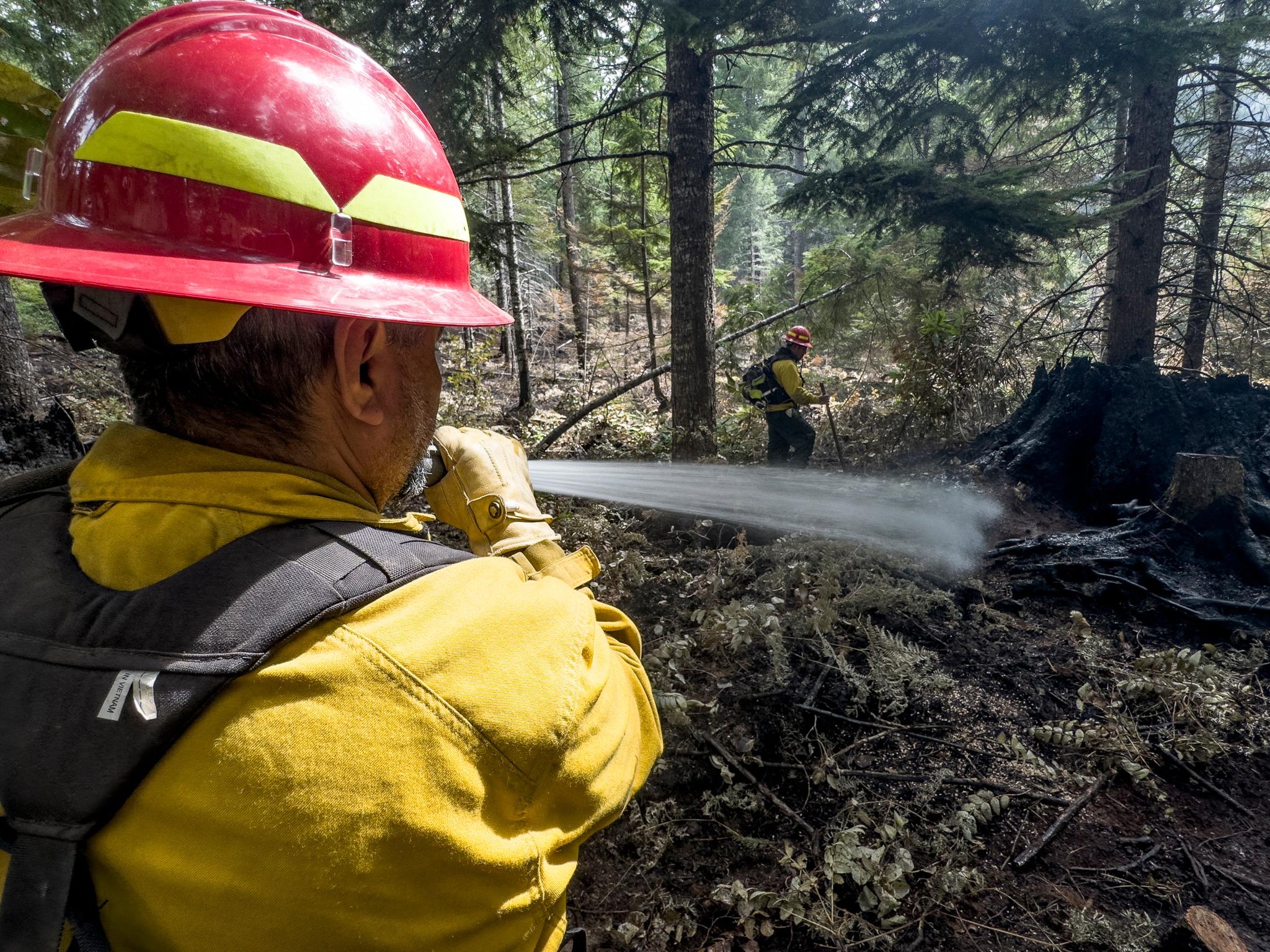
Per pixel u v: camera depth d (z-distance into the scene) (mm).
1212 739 2607
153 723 437
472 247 6285
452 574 577
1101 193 7004
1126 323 7508
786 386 6648
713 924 2084
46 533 567
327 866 452
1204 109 9672
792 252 26938
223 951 448
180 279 561
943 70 5816
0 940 419
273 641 470
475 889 501
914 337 8070
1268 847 2250
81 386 8711
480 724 506
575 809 575
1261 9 6941
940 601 3469
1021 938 1976
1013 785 2473
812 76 6066
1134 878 2143
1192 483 3752
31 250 569
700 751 2635
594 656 618
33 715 452
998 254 6445
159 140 583
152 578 508
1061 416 4996
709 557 4387
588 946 2043
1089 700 2877
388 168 678
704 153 6184
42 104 773
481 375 11594
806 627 3248
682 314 6363
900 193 5992
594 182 13938
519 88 6766
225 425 602
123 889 448
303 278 606
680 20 5066
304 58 662
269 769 449
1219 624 3271
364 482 682
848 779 2518
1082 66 5293
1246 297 9359
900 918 2012
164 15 657
